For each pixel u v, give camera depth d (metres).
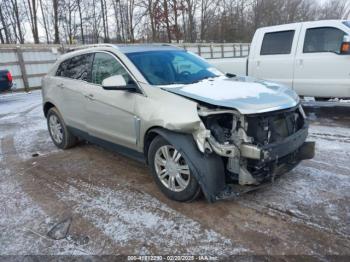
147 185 3.75
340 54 5.85
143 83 3.51
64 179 4.05
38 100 11.21
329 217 2.92
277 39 6.76
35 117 8.15
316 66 6.18
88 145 5.45
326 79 6.10
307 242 2.59
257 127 2.90
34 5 27.06
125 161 4.60
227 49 26.38
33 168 4.49
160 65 3.87
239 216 3.00
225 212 3.08
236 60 7.41
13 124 7.43
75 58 4.75
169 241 2.70
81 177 4.09
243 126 2.86
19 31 27.97
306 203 3.18
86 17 30.36
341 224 2.81
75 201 3.45
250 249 2.54
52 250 2.65
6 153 5.25
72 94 4.61
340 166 4.06
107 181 3.93
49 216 3.17
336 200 3.21
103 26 31.33
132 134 3.65
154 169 3.46
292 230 2.75
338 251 2.47
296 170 3.98
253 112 2.84
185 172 3.15
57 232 2.89
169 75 3.78
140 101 3.46
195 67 4.21
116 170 4.27
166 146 3.25
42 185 3.90
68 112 4.83
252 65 7.13
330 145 4.91
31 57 13.89
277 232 2.74
